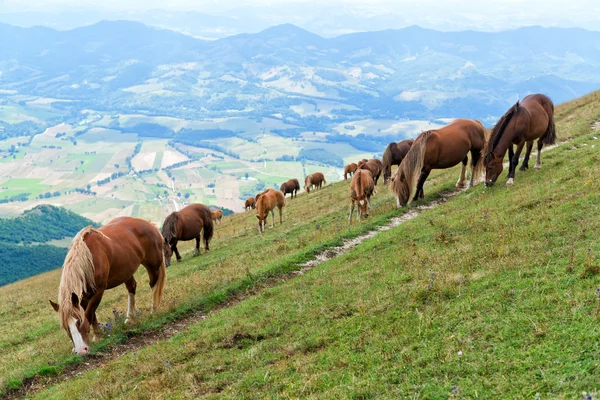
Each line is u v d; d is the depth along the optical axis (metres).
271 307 11.17
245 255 20.36
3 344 14.59
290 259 15.77
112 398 8.38
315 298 10.90
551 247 9.40
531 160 19.78
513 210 12.71
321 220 24.31
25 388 9.94
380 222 18.16
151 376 8.87
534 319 6.83
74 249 10.75
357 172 19.97
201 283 15.62
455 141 18.33
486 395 5.57
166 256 23.36
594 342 5.85
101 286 11.32
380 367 6.89
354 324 8.68
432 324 7.73
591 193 11.51
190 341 10.30
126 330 12.23
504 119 16.16
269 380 7.45
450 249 11.36
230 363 8.63
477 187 18.47
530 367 5.83
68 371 10.51
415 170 18.45
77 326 10.31
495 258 9.75
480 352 6.50
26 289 29.25
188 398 7.54
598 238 9.03
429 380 6.23
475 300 8.02
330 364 7.45
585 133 24.09
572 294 7.17
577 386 5.22
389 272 11.04
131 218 13.30
